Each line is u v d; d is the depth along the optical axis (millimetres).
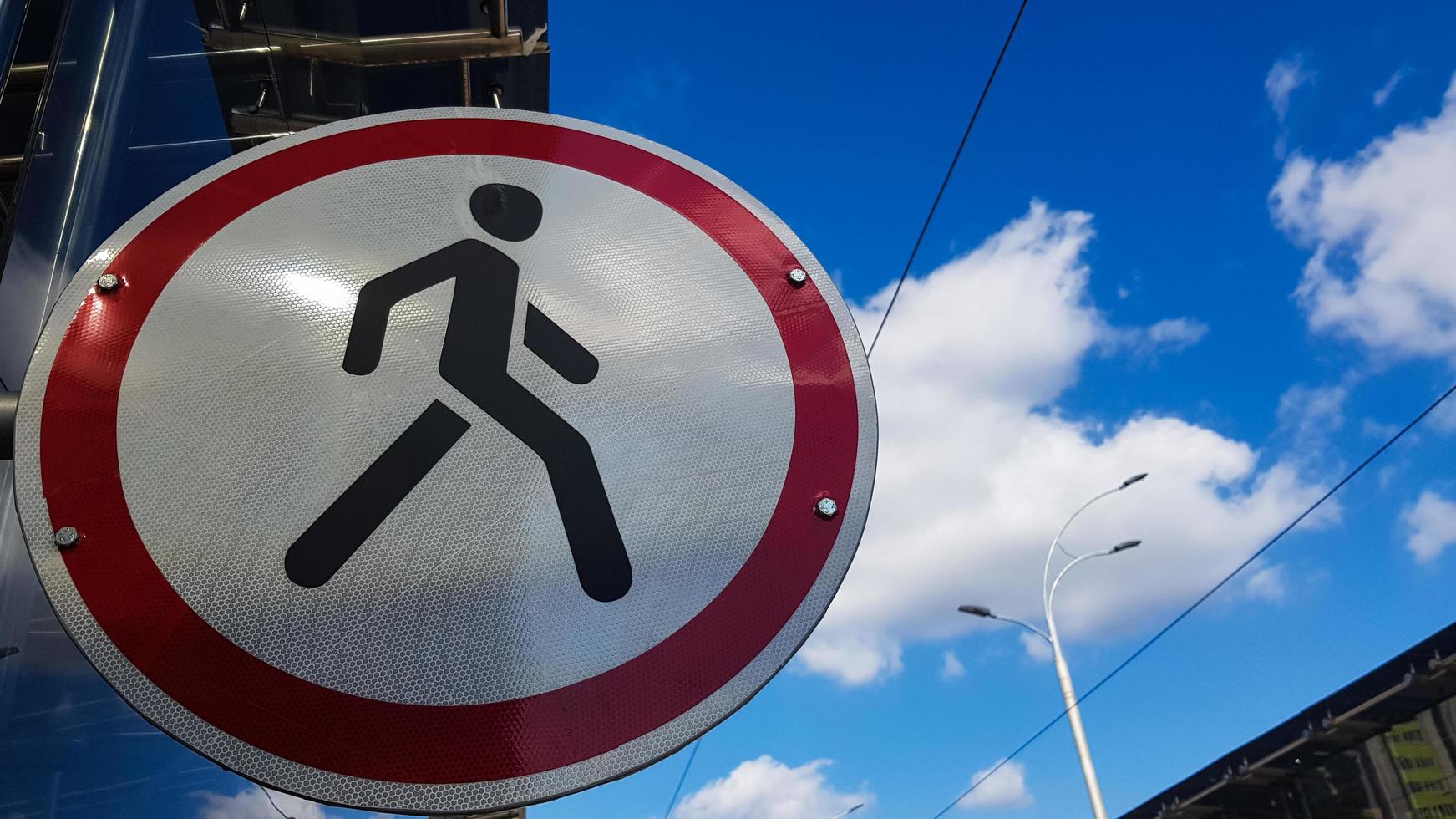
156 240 937
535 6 2852
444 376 924
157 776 1676
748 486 937
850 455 977
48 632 1316
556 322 977
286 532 837
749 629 879
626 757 811
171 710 765
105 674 769
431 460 882
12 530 1230
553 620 841
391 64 2779
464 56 2887
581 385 942
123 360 881
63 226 1432
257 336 913
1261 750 17812
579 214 1056
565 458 907
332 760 769
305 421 881
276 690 783
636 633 852
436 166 1048
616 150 1110
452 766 780
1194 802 19406
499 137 1082
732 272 1052
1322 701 16766
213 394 878
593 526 884
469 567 847
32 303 1329
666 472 920
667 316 1011
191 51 2016
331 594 820
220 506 837
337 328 928
